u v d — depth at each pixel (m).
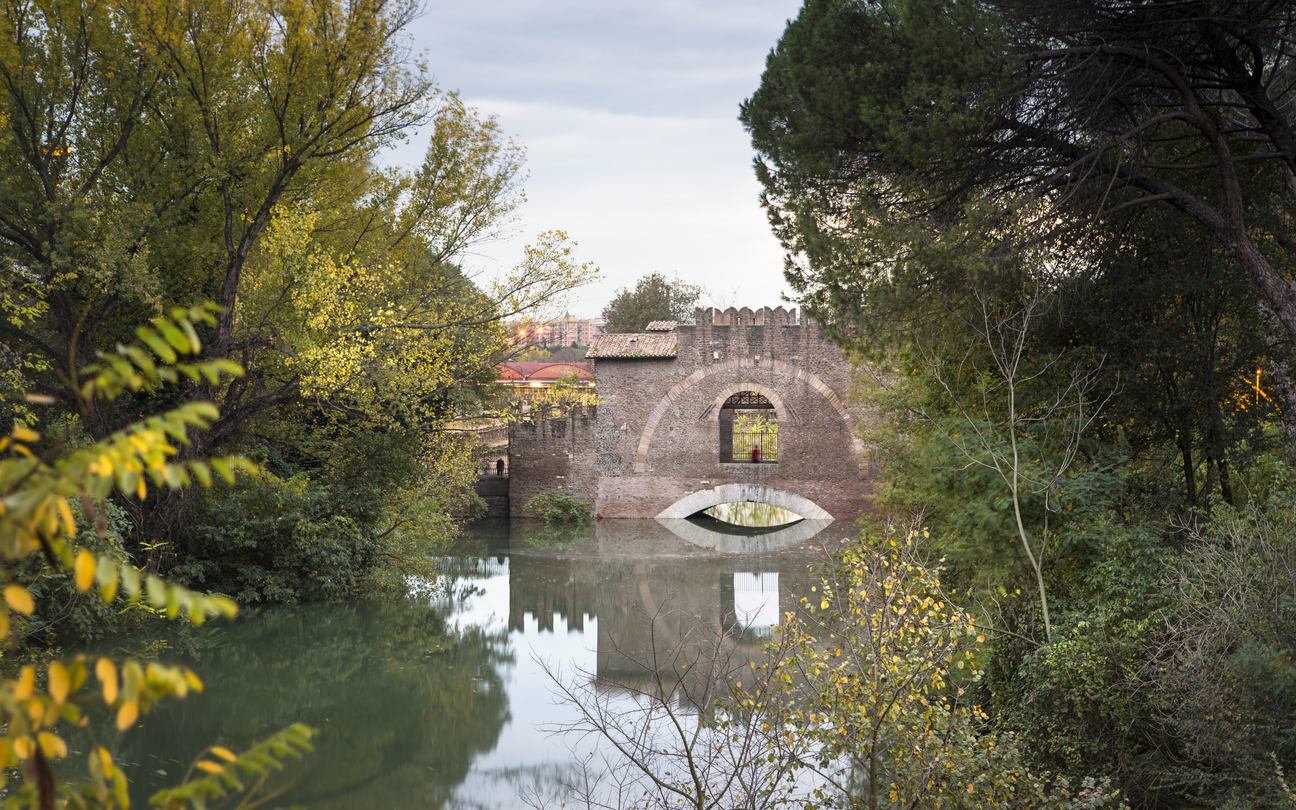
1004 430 14.62
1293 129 14.43
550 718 15.38
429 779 12.84
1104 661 10.48
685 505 43.19
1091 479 12.76
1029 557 12.32
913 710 9.10
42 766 2.13
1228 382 15.05
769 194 15.34
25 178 19.58
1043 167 14.10
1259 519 10.48
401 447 25.52
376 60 21.78
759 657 17.91
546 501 43.25
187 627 20.58
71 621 16.61
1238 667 8.99
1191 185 15.37
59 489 2.16
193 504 21.81
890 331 14.53
